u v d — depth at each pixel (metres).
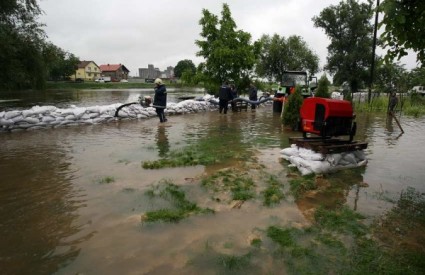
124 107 12.46
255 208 4.09
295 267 2.83
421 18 4.02
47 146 7.50
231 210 4.03
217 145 7.73
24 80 18.62
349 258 2.97
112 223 3.66
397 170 5.83
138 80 101.75
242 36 20.61
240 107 16.73
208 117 13.59
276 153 6.95
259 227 3.58
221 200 4.34
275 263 2.89
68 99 28.48
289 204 4.23
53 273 2.77
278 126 11.01
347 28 36.88
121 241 3.27
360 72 35.88
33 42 18.53
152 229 3.52
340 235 3.41
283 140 8.43
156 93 11.44
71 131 9.61
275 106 15.85
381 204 4.26
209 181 5.03
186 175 5.39
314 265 2.86
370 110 18.20
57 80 81.00
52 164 5.98
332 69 38.16
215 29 20.48
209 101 16.86
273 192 4.55
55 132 9.41
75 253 3.06
